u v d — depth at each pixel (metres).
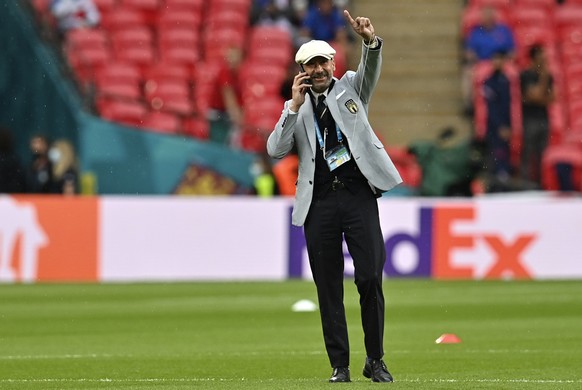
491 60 83.81
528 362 33.72
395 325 44.69
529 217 65.06
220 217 65.25
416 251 64.62
